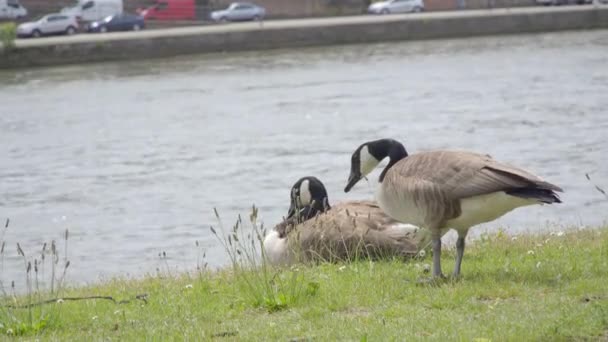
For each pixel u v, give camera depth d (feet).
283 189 70.85
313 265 32.22
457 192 25.09
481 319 22.49
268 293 26.68
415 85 134.51
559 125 94.94
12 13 231.71
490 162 25.29
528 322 21.80
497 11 237.04
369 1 262.06
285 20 228.84
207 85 142.41
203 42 187.11
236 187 72.59
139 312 27.12
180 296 29.12
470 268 29.50
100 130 105.29
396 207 27.04
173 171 80.89
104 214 65.67
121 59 179.42
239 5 240.32
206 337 23.07
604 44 183.52
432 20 207.10
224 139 96.27
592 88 123.24
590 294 24.41
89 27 220.02
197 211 64.75
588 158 76.48
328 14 256.11
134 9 237.86
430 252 32.86
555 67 148.56
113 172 81.92
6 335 25.35
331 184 70.74
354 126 100.89
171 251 52.85
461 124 98.94
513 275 27.40
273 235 36.11
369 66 161.07
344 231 33.32
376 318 23.63
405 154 29.78
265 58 178.70
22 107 125.08
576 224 49.93
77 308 28.55
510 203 24.70
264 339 22.61
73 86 145.59
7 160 90.07
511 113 104.88
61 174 82.23
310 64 166.91
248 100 124.88
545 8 241.76
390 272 29.58
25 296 32.37
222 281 31.09
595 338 20.67
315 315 24.67
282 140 93.91
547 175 70.08
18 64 171.01
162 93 134.92
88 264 50.39
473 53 176.04
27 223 64.13
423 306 24.61
